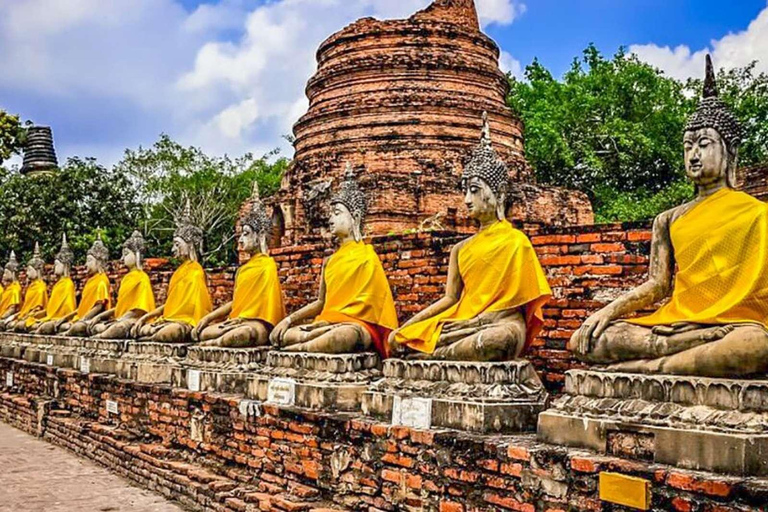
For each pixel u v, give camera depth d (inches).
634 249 339.3
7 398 711.1
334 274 382.3
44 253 1284.4
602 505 228.4
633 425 229.9
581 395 252.1
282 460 366.9
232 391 426.9
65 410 611.2
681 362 226.7
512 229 309.3
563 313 352.2
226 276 649.0
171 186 1539.1
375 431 313.0
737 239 232.5
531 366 300.7
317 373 361.1
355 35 855.7
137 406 501.7
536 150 1229.7
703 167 243.1
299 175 849.5
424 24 842.2
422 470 291.9
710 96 247.8
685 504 207.2
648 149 1262.3
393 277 430.9
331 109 844.0
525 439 268.4
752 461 204.5
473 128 824.3
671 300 249.6
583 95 1344.7
